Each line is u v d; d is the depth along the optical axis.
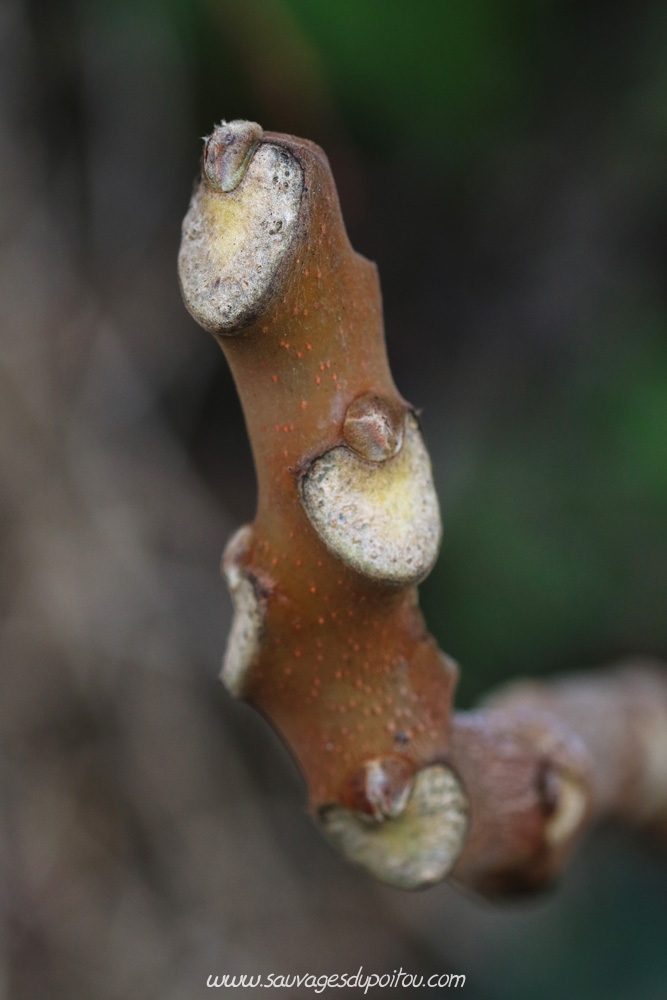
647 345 0.69
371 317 0.23
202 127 0.63
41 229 0.64
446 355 0.74
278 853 0.66
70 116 0.64
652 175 0.68
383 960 0.66
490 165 0.69
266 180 0.23
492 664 0.69
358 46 0.59
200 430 0.74
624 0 0.66
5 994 0.56
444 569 0.70
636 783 0.33
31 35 0.62
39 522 0.62
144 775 0.63
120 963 0.60
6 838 0.59
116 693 0.63
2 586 0.62
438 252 0.73
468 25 0.61
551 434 0.70
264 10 0.56
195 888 0.63
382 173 0.68
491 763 0.27
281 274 0.23
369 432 0.23
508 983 0.64
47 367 0.63
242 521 0.72
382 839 0.25
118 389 0.65
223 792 0.65
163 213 0.67
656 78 0.66
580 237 0.71
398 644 0.24
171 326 0.68
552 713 0.31
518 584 0.68
